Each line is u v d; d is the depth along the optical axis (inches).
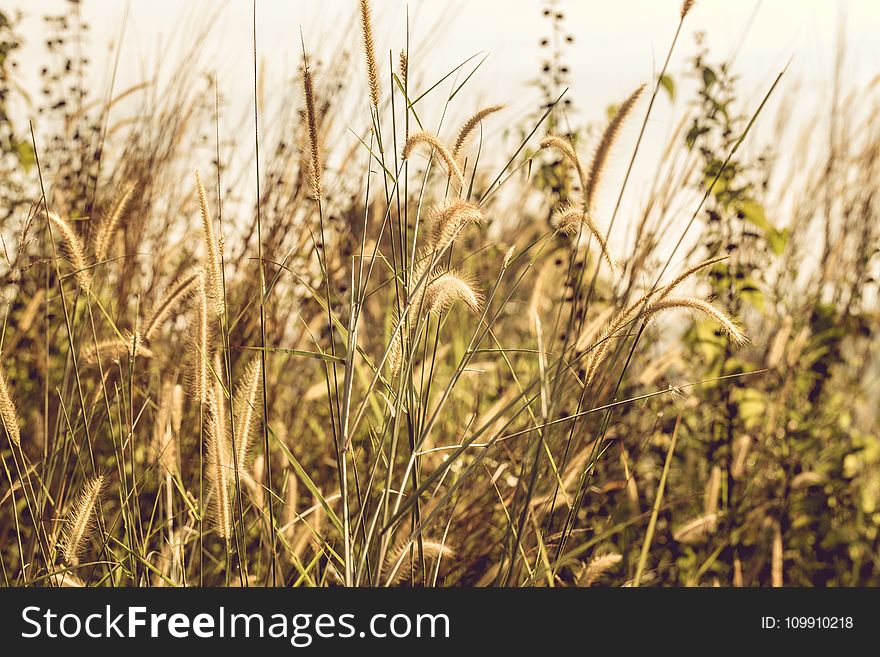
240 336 179.2
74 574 125.5
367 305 203.2
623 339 128.1
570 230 126.3
